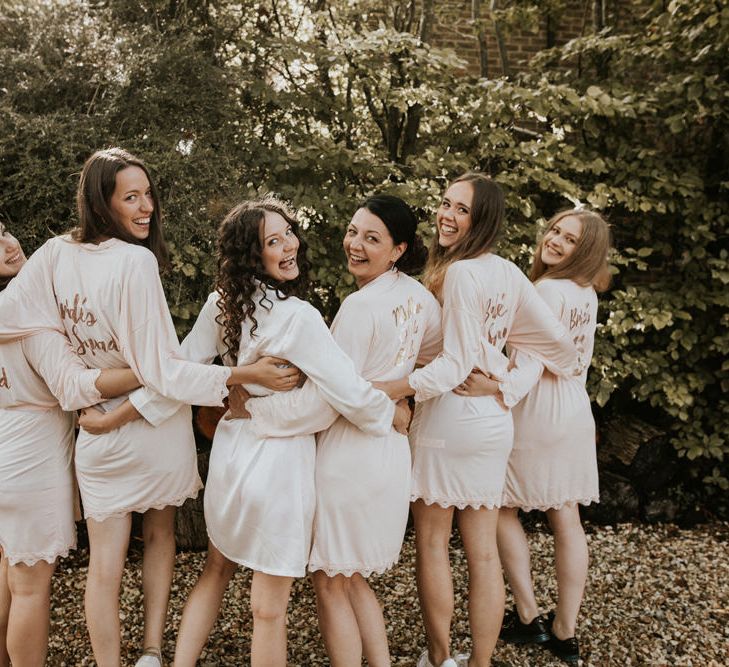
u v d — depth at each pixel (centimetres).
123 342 201
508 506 273
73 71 355
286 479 199
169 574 233
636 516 416
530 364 250
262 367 199
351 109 429
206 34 397
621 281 491
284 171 398
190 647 216
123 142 344
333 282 384
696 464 448
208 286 362
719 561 368
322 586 215
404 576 332
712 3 423
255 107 409
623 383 469
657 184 430
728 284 440
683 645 288
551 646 275
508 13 486
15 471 206
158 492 213
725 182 433
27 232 330
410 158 409
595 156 454
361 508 208
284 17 440
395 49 403
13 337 204
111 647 215
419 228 382
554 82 495
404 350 219
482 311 228
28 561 208
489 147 431
